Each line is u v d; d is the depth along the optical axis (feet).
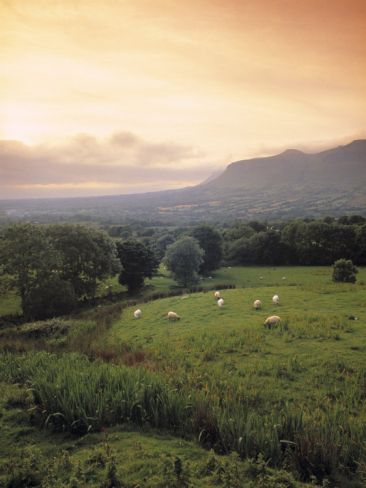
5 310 158.51
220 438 31.32
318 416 36.40
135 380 40.63
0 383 47.19
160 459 27.55
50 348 78.59
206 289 159.74
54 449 30.32
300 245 290.97
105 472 25.26
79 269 174.91
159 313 105.70
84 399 35.06
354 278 147.33
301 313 85.15
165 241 343.05
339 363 53.16
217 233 272.51
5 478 25.29
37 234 153.58
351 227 279.28
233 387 45.80
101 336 90.22
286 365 53.98
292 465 27.94
